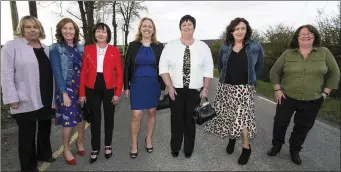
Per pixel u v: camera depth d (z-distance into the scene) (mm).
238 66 3619
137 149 4141
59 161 3816
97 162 3805
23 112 3191
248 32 3648
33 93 3199
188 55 3662
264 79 15938
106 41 3682
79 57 3627
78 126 3930
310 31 3406
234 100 3672
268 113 6699
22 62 3107
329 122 5824
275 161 3830
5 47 3078
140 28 3766
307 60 3506
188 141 3934
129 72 3865
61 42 3484
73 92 3547
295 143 3760
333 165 3701
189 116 3824
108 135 3891
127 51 3832
